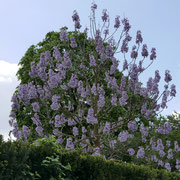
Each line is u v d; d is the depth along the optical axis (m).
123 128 15.13
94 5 10.82
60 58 10.46
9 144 4.57
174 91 10.73
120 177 6.55
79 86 10.63
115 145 11.79
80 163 5.79
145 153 11.66
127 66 10.84
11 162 4.45
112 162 6.55
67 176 5.48
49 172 5.11
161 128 11.36
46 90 10.14
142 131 11.32
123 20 10.86
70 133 14.92
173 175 8.59
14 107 9.12
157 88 10.64
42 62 9.82
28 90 9.98
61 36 10.84
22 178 4.57
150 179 7.29
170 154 11.77
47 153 5.20
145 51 10.60
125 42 10.80
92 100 10.64
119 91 10.84
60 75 10.18
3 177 4.31
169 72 10.77
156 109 10.89
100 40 10.73
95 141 10.40
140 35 10.65
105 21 10.89
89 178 5.88
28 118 15.00
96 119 9.59
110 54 10.82
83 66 11.17
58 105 9.81
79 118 11.06
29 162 4.85
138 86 10.59
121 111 14.88
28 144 5.05
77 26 10.68
